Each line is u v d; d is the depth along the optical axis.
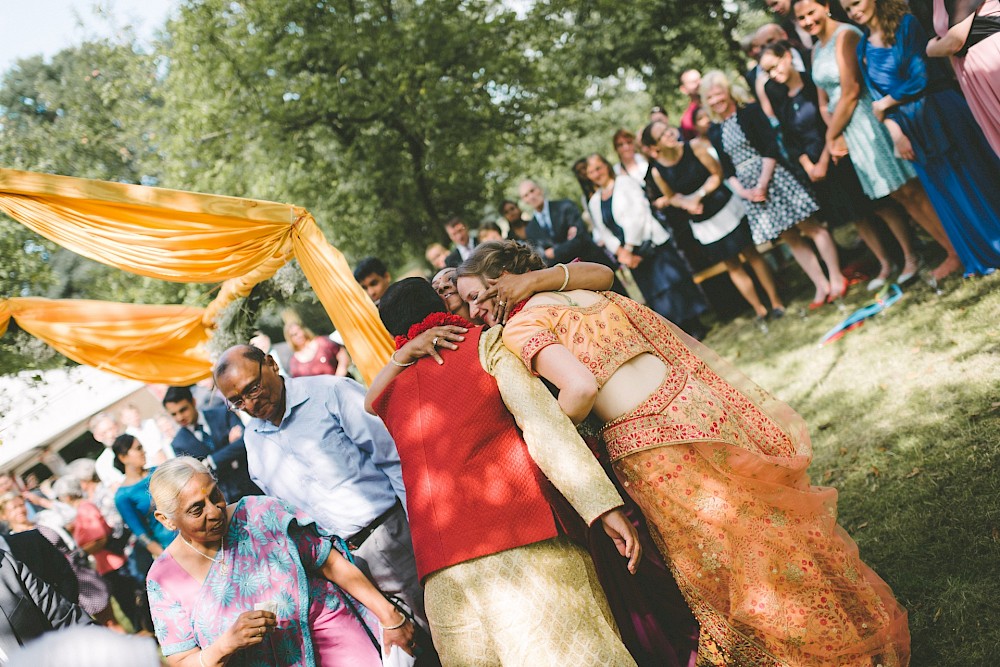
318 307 6.39
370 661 3.30
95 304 5.75
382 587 3.76
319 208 15.08
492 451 2.84
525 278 3.01
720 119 7.27
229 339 5.82
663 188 7.98
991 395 4.27
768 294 7.77
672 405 2.85
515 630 2.69
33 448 8.83
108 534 6.86
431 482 2.87
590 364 2.88
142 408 9.27
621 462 2.91
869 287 6.68
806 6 5.99
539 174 17.42
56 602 3.60
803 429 3.19
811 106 6.50
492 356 2.91
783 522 2.79
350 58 13.76
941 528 3.55
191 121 14.73
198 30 14.17
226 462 5.60
